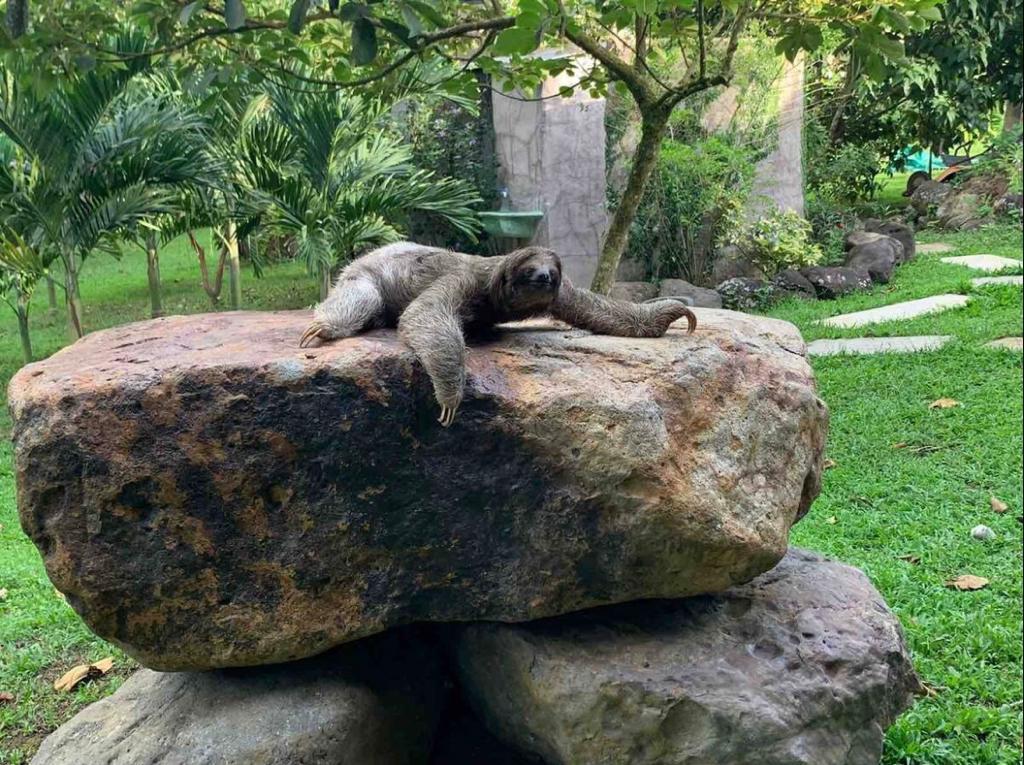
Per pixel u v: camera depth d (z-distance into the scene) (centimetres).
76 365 359
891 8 616
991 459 814
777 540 373
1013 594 599
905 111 2316
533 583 362
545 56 1102
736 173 1504
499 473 350
